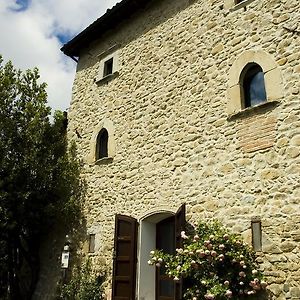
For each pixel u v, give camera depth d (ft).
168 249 23.88
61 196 29.99
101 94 30.91
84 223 28.53
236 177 19.77
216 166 20.88
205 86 22.77
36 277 30.78
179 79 24.59
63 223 30.35
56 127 31.94
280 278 16.85
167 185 23.29
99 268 25.85
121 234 24.52
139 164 25.63
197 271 18.25
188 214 21.57
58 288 28.09
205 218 20.62
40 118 30.99
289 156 17.90
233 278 17.52
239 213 19.15
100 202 27.78
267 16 20.61
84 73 33.78
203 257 18.07
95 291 24.45
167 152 23.91
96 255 26.48
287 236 17.11
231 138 20.53
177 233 21.03
